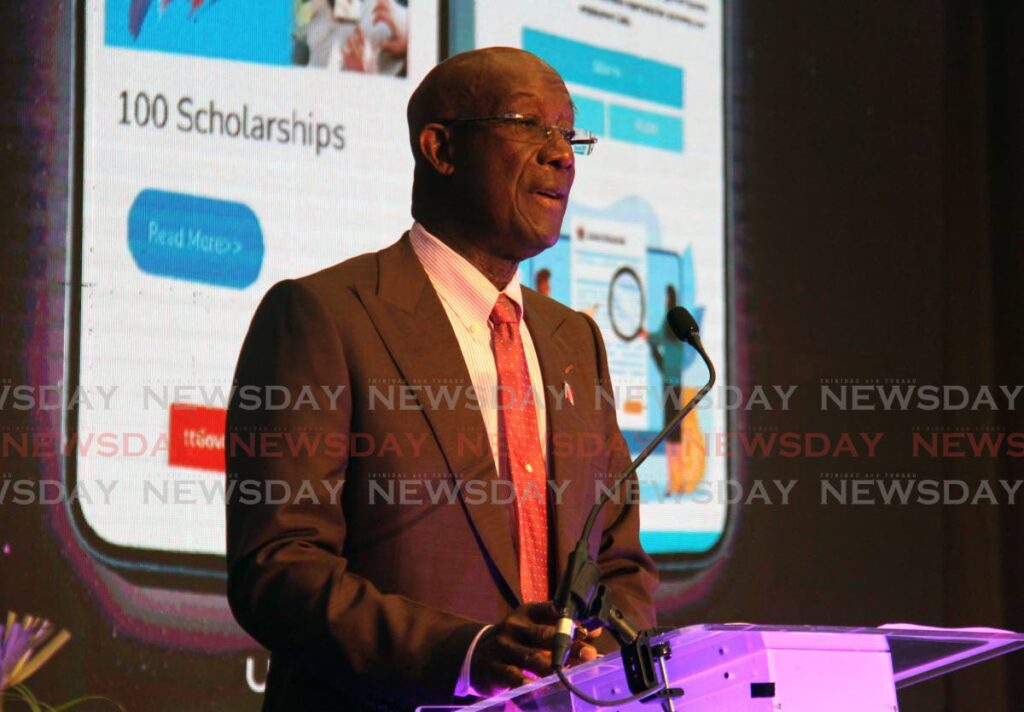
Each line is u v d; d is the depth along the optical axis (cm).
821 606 593
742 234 593
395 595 285
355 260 327
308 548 284
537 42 538
